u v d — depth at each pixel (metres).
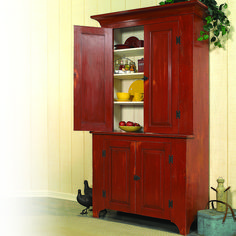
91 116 3.28
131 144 3.05
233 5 3.03
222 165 3.11
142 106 3.47
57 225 3.04
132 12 3.06
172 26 2.91
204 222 2.76
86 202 3.37
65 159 4.08
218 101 3.12
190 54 2.83
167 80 2.94
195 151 2.90
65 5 4.07
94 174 3.28
